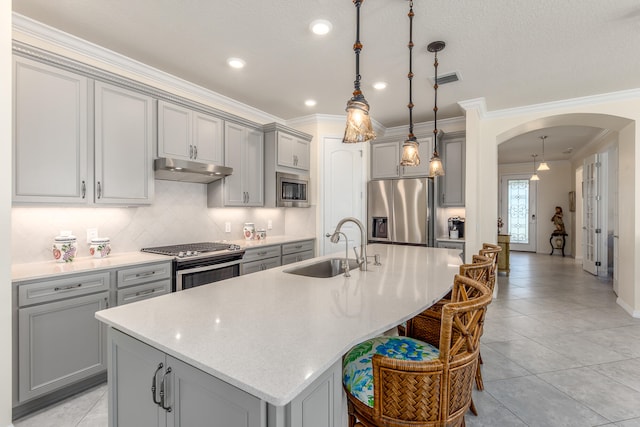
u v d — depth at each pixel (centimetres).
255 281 187
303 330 112
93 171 240
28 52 205
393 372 109
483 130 439
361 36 250
